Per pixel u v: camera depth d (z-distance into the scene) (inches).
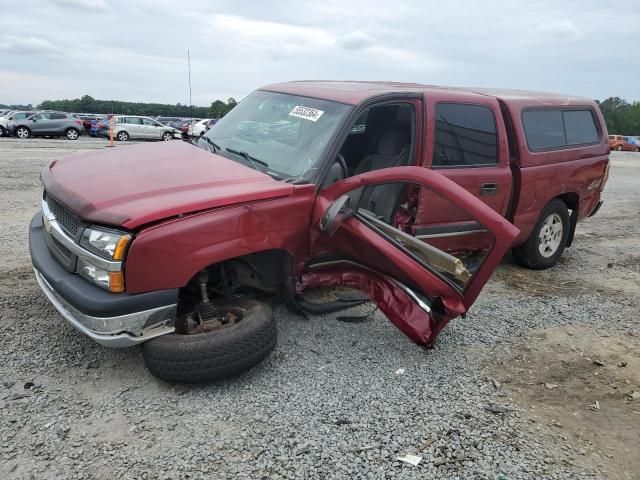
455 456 118.3
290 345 161.8
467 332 181.3
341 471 111.3
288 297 161.2
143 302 126.7
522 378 153.9
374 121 202.7
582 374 157.9
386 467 113.4
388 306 163.9
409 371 152.6
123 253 123.9
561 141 248.1
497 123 214.1
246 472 109.2
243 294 171.5
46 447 112.3
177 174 149.2
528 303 212.7
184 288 149.9
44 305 177.0
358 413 131.2
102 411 125.6
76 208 132.5
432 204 187.9
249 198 140.3
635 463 120.7
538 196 234.1
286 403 133.2
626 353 172.9
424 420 130.1
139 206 128.9
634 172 800.9
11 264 214.2
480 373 154.8
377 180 153.6
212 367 130.6
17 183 409.4
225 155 175.9
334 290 199.3
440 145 192.7
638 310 211.9
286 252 152.7
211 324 140.3
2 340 152.9
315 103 180.1
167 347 129.3
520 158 223.5
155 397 132.6
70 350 150.6
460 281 156.9
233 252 138.0
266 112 191.2
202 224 132.0
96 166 159.9
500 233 151.1
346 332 173.0
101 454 111.5
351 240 156.3
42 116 1090.7
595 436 129.3
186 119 1726.1
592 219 396.8
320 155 159.8
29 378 136.0
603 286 240.2
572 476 115.0
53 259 146.2
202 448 115.2
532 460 118.9
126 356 149.9
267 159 168.4
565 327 191.2
